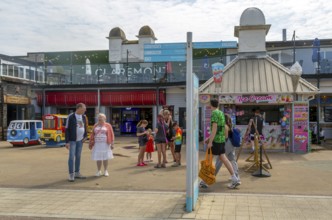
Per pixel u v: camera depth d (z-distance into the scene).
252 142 14.41
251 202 7.02
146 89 26.22
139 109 28.03
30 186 8.80
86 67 26.89
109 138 10.14
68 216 6.31
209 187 8.45
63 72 27.42
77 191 8.17
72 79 27.17
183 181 9.28
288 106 15.90
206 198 7.34
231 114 16.27
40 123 22.55
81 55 31.66
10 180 9.62
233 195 7.59
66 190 8.28
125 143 21.56
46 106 27.98
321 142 20.42
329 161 12.87
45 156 15.63
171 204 6.93
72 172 9.44
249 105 16.67
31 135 21.70
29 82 28.05
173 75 25.34
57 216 6.32
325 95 23.08
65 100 27.28
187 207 6.42
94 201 7.27
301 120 15.70
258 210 6.48
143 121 12.27
